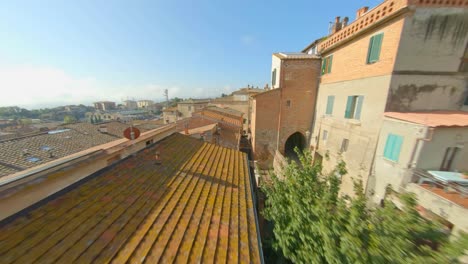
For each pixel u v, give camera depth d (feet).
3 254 8.05
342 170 15.85
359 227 9.21
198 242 10.74
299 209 12.67
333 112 45.44
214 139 49.29
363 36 34.68
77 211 11.50
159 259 9.07
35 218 10.38
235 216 14.47
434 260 7.30
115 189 14.61
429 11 26.68
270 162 58.13
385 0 29.48
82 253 8.75
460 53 28.35
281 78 55.16
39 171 11.74
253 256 10.87
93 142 62.03
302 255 12.39
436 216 20.56
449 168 25.00
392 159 27.89
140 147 23.80
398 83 28.78
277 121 57.36
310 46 67.87
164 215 12.54
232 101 131.03
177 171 20.15
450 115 26.32
